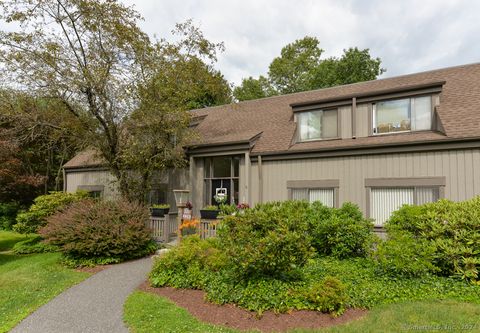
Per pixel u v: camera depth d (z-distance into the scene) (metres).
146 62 12.53
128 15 12.24
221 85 14.91
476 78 11.52
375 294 5.86
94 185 18.36
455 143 9.18
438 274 6.96
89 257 9.70
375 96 11.31
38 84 12.25
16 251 12.77
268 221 6.21
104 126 13.05
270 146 12.58
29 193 21.55
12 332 5.22
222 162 13.77
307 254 6.20
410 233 7.46
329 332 4.59
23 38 11.51
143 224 10.56
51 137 14.38
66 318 5.68
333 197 11.26
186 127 13.60
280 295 5.59
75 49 12.43
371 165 10.62
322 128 12.41
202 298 6.20
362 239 8.38
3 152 14.18
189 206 11.33
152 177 14.77
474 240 6.65
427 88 10.46
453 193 9.20
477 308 5.28
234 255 6.10
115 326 5.26
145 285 7.31
